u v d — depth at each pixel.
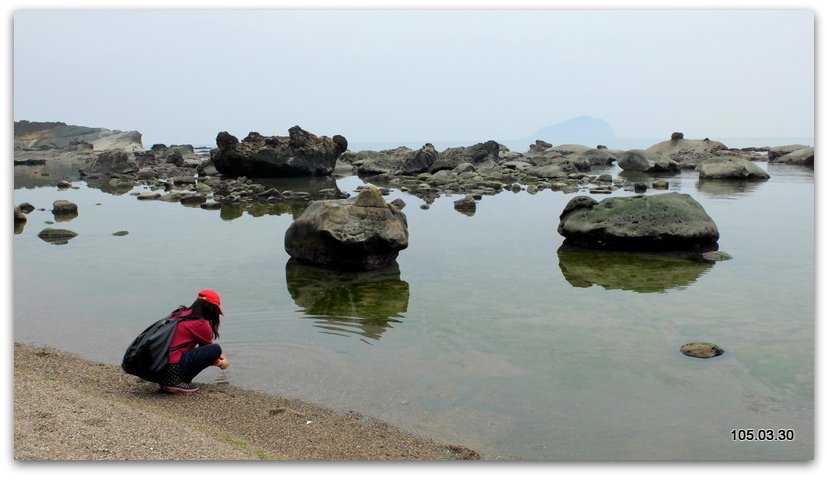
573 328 10.35
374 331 10.29
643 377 8.44
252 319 10.85
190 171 44.03
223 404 7.70
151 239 18.08
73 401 7.06
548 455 6.52
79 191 31.83
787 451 6.58
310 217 14.78
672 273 13.84
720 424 7.18
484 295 12.33
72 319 10.89
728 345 9.48
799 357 9.00
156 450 6.00
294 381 8.41
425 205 24.70
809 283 12.79
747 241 17.02
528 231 19.23
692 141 49.53
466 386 8.23
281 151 37.81
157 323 8.33
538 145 63.06
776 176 36.31
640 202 16.61
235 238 18.25
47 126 89.06
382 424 7.22
